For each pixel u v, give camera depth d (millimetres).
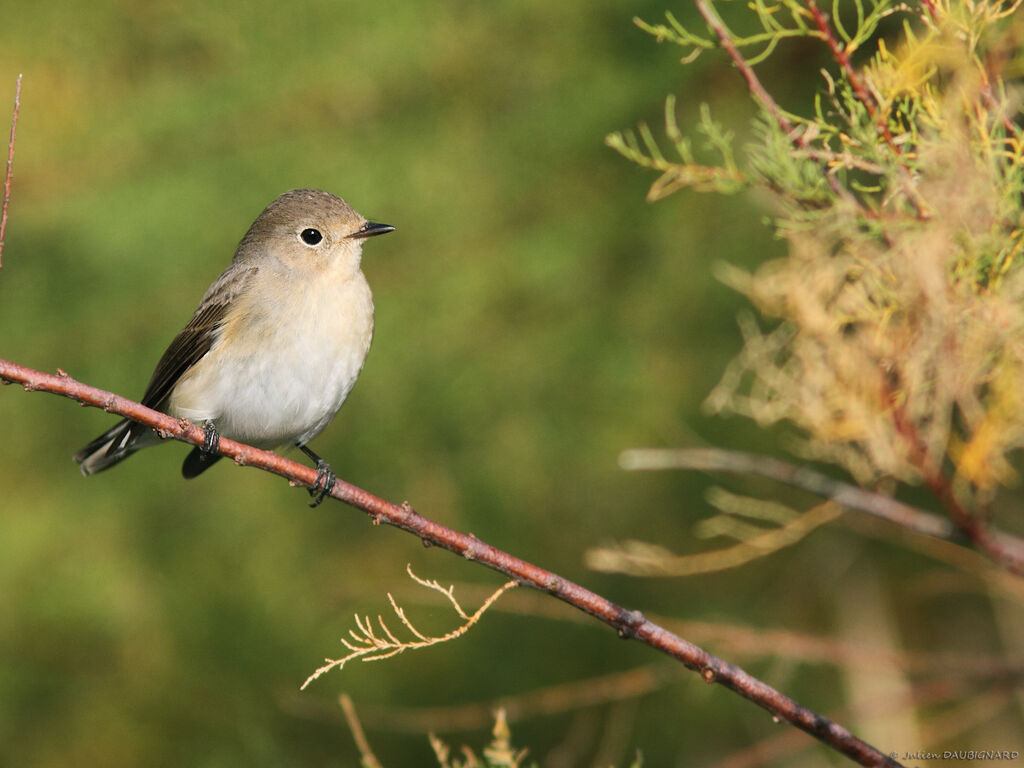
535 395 10867
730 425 10766
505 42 11117
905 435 6887
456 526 10977
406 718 11000
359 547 11312
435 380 10875
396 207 11008
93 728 11094
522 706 10852
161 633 11094
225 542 11203
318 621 11172
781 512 11141
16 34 11367
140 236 10914
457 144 11086
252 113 11242
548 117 10953
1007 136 6230
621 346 10844
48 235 11117
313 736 11344
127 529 11133
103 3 11328
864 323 6688
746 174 6375
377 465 11039
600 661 11328
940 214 5750
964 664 8562
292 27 11203
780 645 8477
